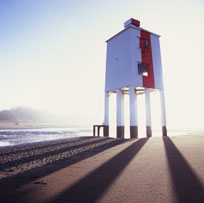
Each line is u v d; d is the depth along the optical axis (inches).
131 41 847.7
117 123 895.1
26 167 282.5
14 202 135.3
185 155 293.3
